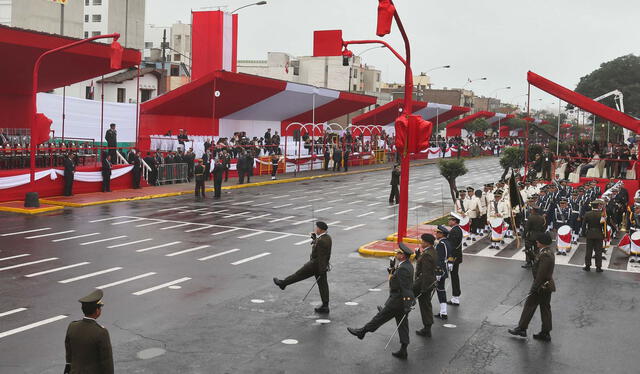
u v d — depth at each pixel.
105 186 31.05
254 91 43.84
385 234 22.17
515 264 17.83
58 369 9.05
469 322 12.14
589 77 89.44
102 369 6.80
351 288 14.51
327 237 12.34
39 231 20.47
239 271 15.82
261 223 23.78
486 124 92.00
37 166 30.06
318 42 18.44
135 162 32.59
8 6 58.88
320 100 52.16
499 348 10.66
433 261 11.14
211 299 13.16
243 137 44.97
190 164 37.75
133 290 13.66
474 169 56.03
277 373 9.20
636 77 86.12
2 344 10.06
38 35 27.61
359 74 103.38
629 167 31.00
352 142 56.81
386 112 65.62
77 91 60.44
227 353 9.98
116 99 61.94
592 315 12.85
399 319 10.14
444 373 9.42
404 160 19.02
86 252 17.45
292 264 16.78
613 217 22.31
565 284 15.65
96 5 84.44
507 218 21.94
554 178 32.75
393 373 9.36
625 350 10.70
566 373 9.56
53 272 15.05
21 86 33.03
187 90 39.84
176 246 18.75
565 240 19.62
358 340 10.85
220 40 46.75
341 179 43.84
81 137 38.50
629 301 14.05
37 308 12.10
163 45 76.56
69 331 6.88
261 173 44.12
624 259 19.17
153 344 10.30
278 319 11.92
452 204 31.31
